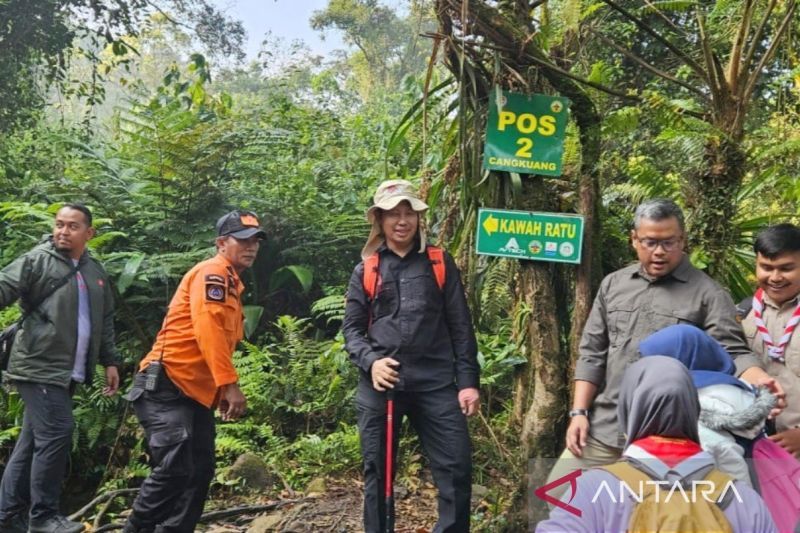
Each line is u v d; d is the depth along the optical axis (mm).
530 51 3496
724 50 4961
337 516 3971
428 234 4367
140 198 6016
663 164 4855
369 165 7133
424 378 3148
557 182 3758
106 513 4375
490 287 4156
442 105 4254
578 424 2861
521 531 3564
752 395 2285
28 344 3709
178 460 3283
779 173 4594
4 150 7855
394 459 3191
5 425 5109
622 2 6555
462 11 3291
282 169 6711
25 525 3893
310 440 4648
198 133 5902
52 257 3789
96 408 5168
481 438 4391
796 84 5484
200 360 3361
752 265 3947
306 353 5344
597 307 3029
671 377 1810
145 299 5566
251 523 4000
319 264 6258
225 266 3395
